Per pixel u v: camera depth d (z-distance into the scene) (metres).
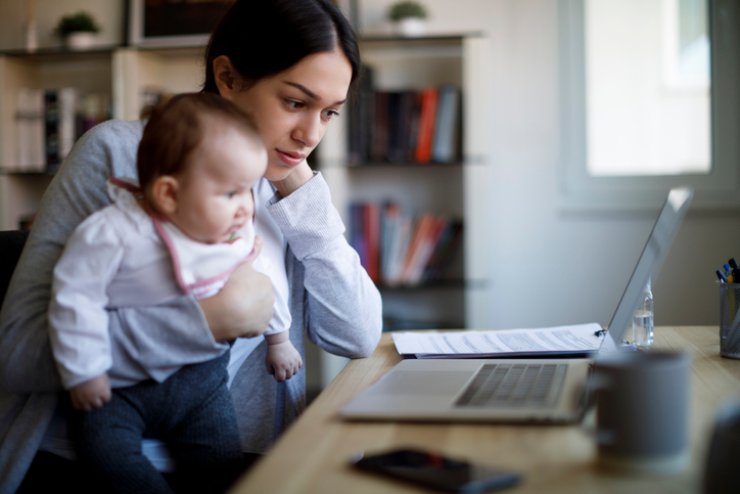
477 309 3.24
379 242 3.33
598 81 3.37
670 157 3.34
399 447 0.80
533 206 3.40
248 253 1.27
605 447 0.73
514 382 1.05
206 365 1.23
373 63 3.46
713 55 3.27
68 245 1.12
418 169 3.49
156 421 1.20
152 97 3.35
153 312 1.14
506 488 0.69
